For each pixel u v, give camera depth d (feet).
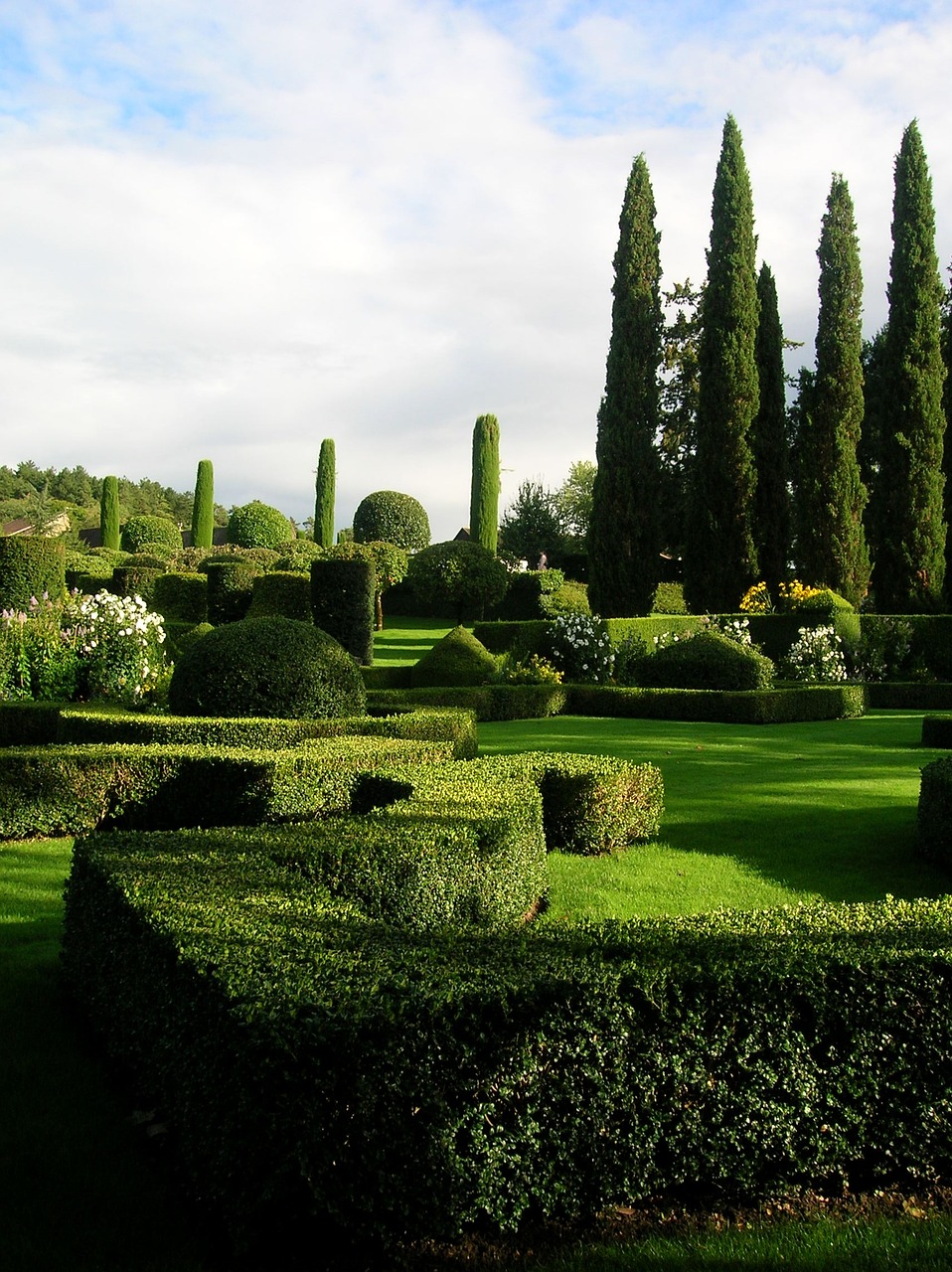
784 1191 8.90
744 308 87.51
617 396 87.97
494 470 139.13
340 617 65.77
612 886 18.83
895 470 86.12
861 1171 9.20
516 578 116.57
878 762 33.01
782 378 93.25
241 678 27.48
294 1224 7.83
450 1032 8.00
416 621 124.16
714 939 9.80
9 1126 10.01
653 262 88.48
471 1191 8.00
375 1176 7.75
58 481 254.88
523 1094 8.21
